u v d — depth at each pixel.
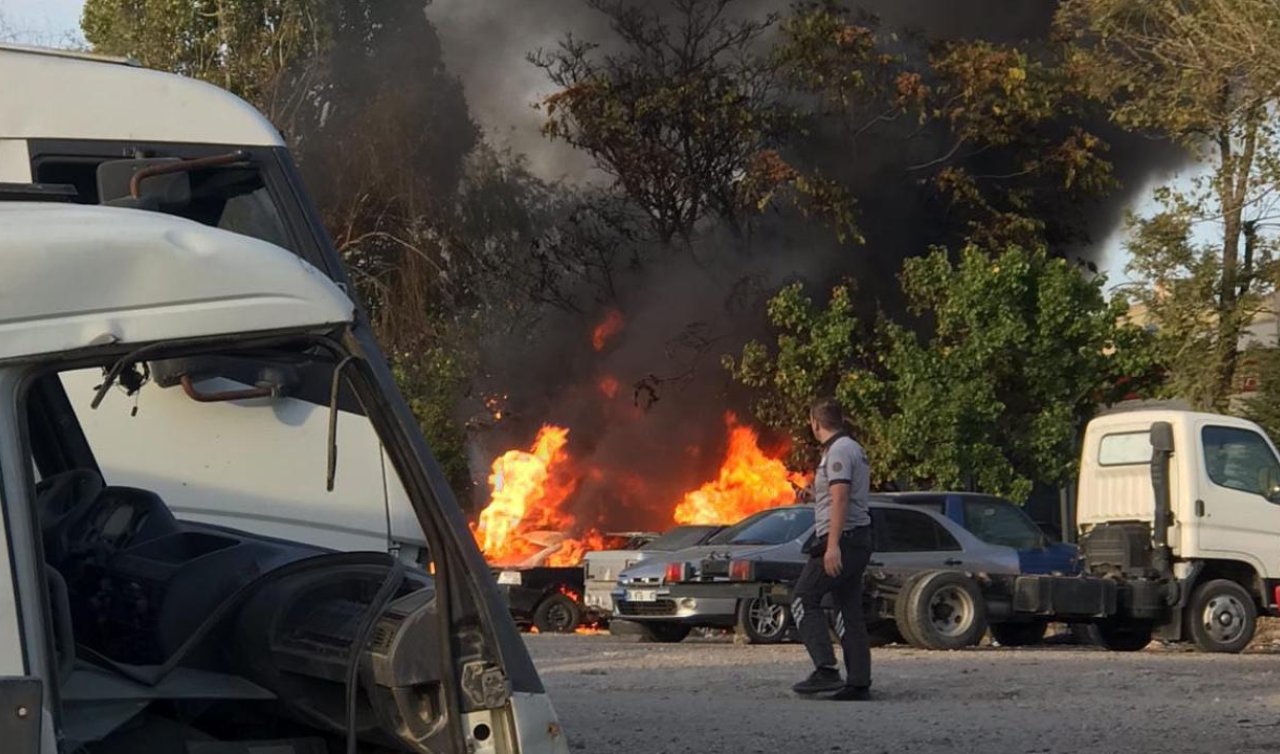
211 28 32.41
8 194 4.15
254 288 3.77
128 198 4.98
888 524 18.11
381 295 31.91
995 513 18.88
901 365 27.78
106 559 4.61
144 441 6.30
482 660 3.84
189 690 4.17
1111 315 27.78
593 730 9.35
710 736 9.08
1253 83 22.97
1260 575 17.95
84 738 3.92
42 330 3.56
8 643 3.43
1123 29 24.89
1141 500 18.03
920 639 16.53
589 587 21.48
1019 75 32.19
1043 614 17.11
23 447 3.54
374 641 3.98
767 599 17.95
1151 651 18.19
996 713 10.17
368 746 4.21
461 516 3.89
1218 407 26.70
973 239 32.97
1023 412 28.28
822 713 10.19
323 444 6.56
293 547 4.70
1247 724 9.62
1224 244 26.69
